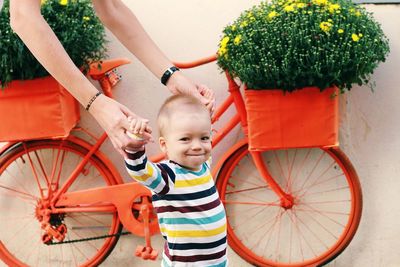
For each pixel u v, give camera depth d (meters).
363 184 3.07
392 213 3.08
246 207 3.15
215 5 2.98
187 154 2.01
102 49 3.02
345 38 2.56
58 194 2.96
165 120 2.04
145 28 3.02
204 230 2.04
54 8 2.67
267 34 2.59
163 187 1.98
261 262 3.10
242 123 2.87
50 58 1.85
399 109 2.99
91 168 3.14
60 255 3.23
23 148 3.03
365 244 3.12
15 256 3.23
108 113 1.84
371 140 3.03
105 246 3.09
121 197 2.93
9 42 2.58
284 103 2.69
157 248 3.16
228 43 2.70
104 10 2.25
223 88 3.04
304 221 3.12
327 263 3.10
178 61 3.03
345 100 3.00
